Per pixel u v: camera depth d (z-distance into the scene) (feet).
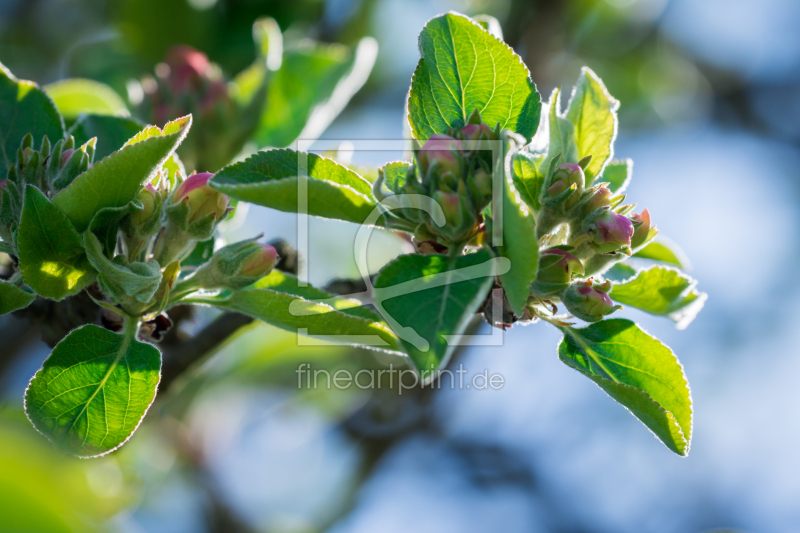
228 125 2.76
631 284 2.42
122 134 2.51
